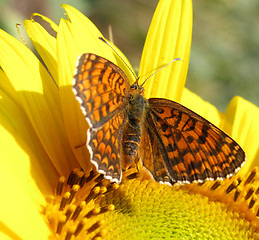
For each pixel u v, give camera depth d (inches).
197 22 12.9
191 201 6.6
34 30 6.7
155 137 6.2
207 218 6.6
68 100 6.2
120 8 13.1
